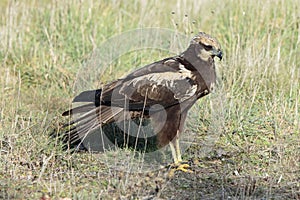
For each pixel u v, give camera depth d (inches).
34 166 458.9
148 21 732.7
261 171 455.8
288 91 586.9
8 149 478.3
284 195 419.2
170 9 777.6
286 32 686.5
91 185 430.3
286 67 631.8
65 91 609.9
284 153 481.7
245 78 593.9
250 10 703.7
